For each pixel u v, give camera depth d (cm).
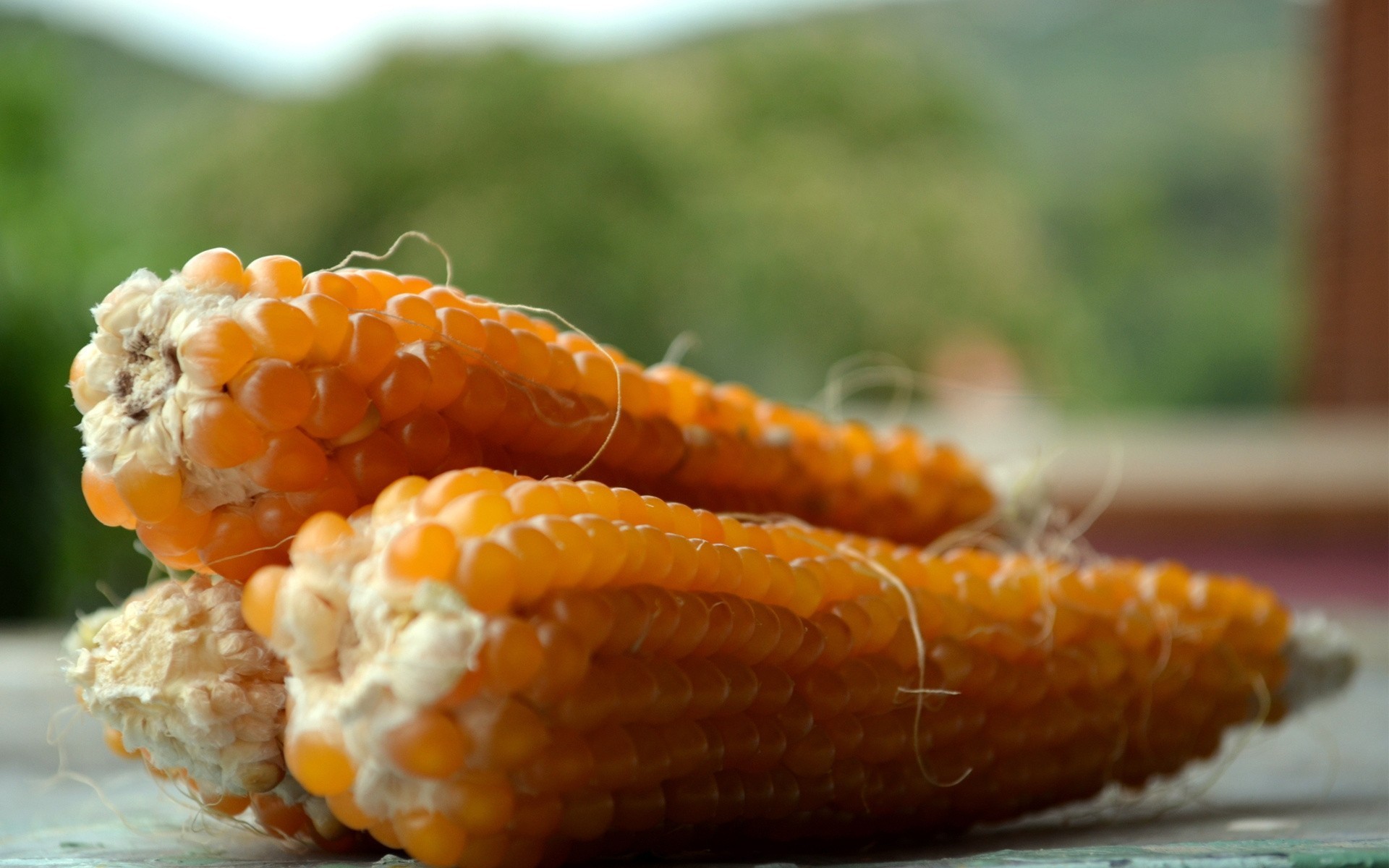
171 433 31
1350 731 50
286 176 226
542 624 29
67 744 45
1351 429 126
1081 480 114
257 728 31
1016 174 292
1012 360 251
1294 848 31
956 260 247
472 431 33
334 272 32
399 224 220
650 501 32
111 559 88
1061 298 278
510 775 29
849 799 34
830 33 277
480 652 29
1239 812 39
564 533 29
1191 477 118
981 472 45
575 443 34
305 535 29
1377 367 151
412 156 222
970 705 35
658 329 220
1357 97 152
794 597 32
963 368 238
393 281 33
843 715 33
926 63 284
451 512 29
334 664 29
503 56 230
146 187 230
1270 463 118
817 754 33
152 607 31
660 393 36
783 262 227
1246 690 40
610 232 217
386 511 29
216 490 31
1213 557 122
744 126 254
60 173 112
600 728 30
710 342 223
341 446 31
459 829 29
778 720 32
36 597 85
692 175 233
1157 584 40
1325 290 155
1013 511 44
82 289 90
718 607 31
